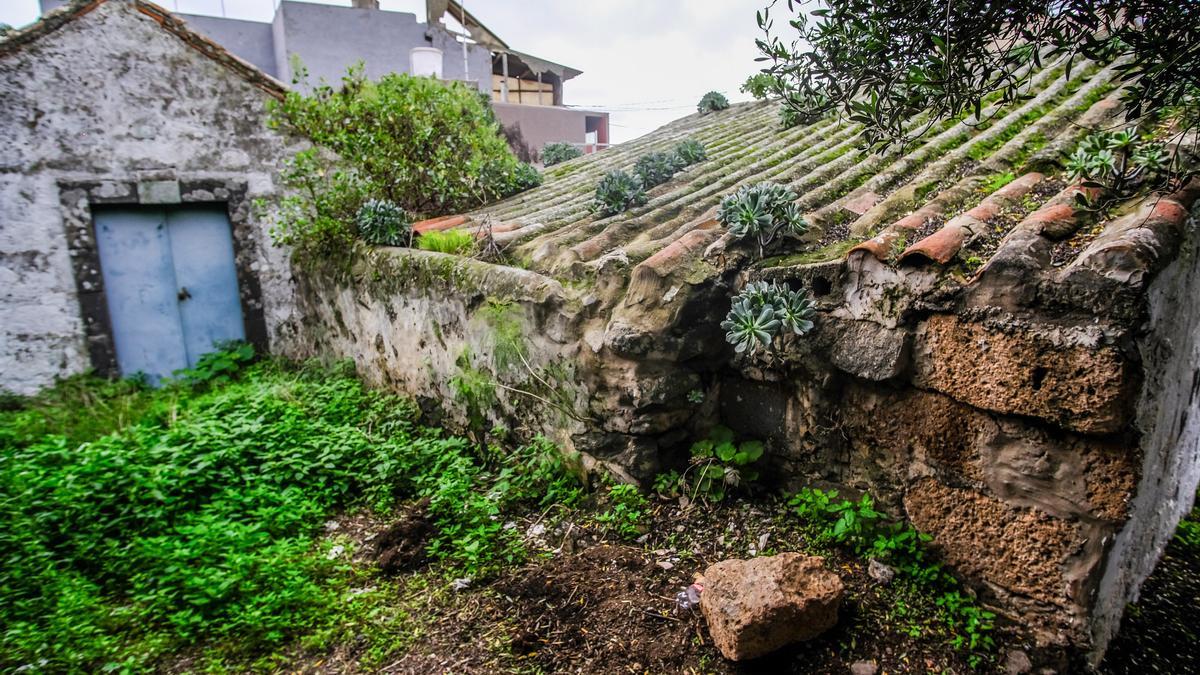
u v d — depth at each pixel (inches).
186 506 133.6
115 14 237.6
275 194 278.2
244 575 105.2
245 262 274.7
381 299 190.5
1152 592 107.7
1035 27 65.3
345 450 149.6
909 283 86.3
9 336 230.1
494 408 146.6
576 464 127.1
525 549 113.5
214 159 263.6
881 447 97.9
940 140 140.8
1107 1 61.0
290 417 167.8
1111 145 87.4
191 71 255.0
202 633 98.8
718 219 115.6
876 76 76.0
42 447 154.1
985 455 84.4
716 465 116.3
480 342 145.6
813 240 110.0
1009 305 76.7
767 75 86.7
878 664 81.1
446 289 154.9
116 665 91.7
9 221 226.4
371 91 229.9
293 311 285.9
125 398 223.6
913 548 93.9
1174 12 57.9
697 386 116.3
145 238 257.8
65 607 102.3
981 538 86.8
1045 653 81.3
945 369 85.5
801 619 81.1
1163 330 74.5
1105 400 69.8
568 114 583.5
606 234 140.3
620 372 113.2
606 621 92.4
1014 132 130.6
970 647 82.5
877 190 125.6
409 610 102.0
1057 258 76.3
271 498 133.5
